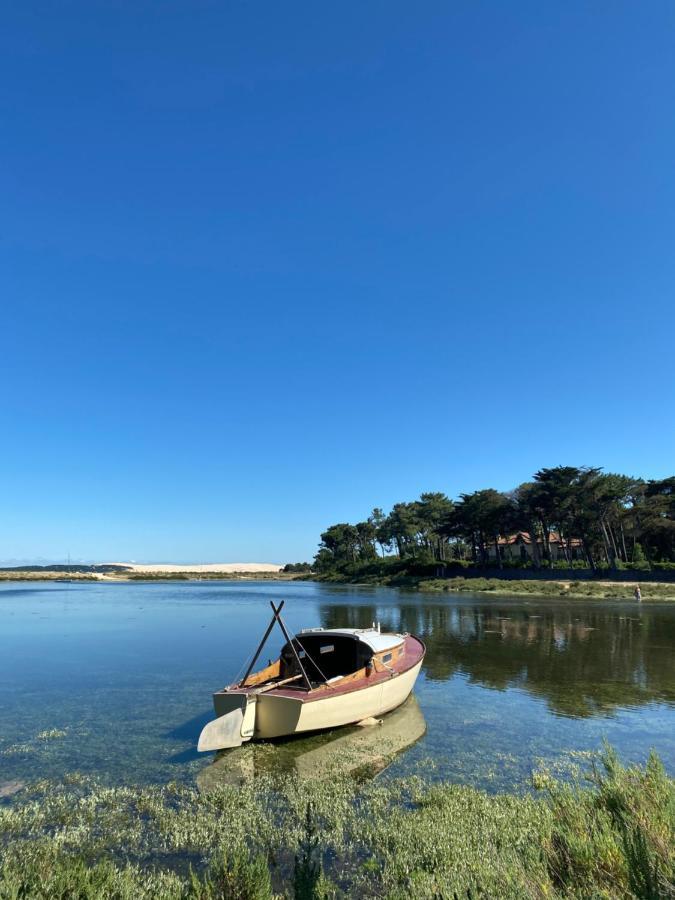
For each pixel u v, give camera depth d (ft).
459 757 40.86
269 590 301.84
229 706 43.88
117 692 62.54
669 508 253.03
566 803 25.95
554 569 266.36
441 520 338.95
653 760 28.19
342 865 25.23
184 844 27.81
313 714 43.06
